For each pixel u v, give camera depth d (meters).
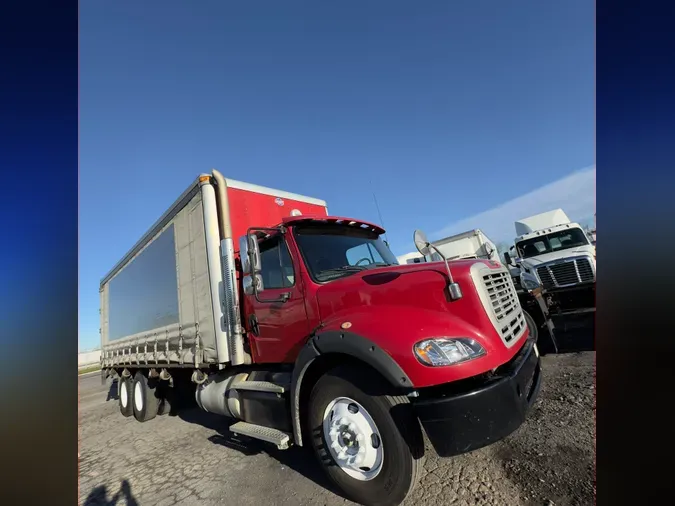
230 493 3.58
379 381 2.86
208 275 4.90
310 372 3.52
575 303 8.22
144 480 4.23
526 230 11.44
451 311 2.92
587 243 9.69
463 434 2.48
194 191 5.22
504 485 2.94
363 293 3.33
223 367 4.71
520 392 2.74
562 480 2.87
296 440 3.37
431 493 2.98
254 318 4.45
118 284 8.98
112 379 10.13
